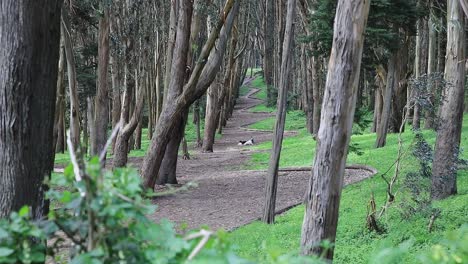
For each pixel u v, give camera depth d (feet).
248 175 65.10
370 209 34.83
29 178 15.90
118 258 7.61
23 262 7.66
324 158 20.43
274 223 37.04
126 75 64.69
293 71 175.52
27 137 15.88
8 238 7.69
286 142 101.55
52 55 16.71
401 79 81.10
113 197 7.56
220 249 7.27
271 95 182.29
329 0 53.72
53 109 16.97
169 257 7.33
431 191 36.58
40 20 16.08
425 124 74.64
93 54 76.69
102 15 59.16
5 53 15.72
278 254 7.89
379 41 54.49
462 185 39.47
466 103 98.22
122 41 64.13
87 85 74.23
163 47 94.43
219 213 42.50
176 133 55.62
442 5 70.38
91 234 7.61
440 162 36.14
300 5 84.23
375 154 62.28
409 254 22.70
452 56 35.81
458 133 36.09
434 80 34.50
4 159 15.61
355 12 19.75
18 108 15.74
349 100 20.24
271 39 186.80
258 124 160.97
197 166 78.95
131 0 63.98
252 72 315.58
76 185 7.54
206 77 47.06
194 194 51.52
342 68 20.06
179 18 47.14
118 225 7.75
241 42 112.06
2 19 15.78
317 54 60.34
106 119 60.85
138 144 104.78
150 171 47.29
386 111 69.31
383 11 53.21
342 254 26.53
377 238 29.07
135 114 59.67
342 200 41.06
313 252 20.26
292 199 47.44
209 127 101.60
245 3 104.58
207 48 45.75
